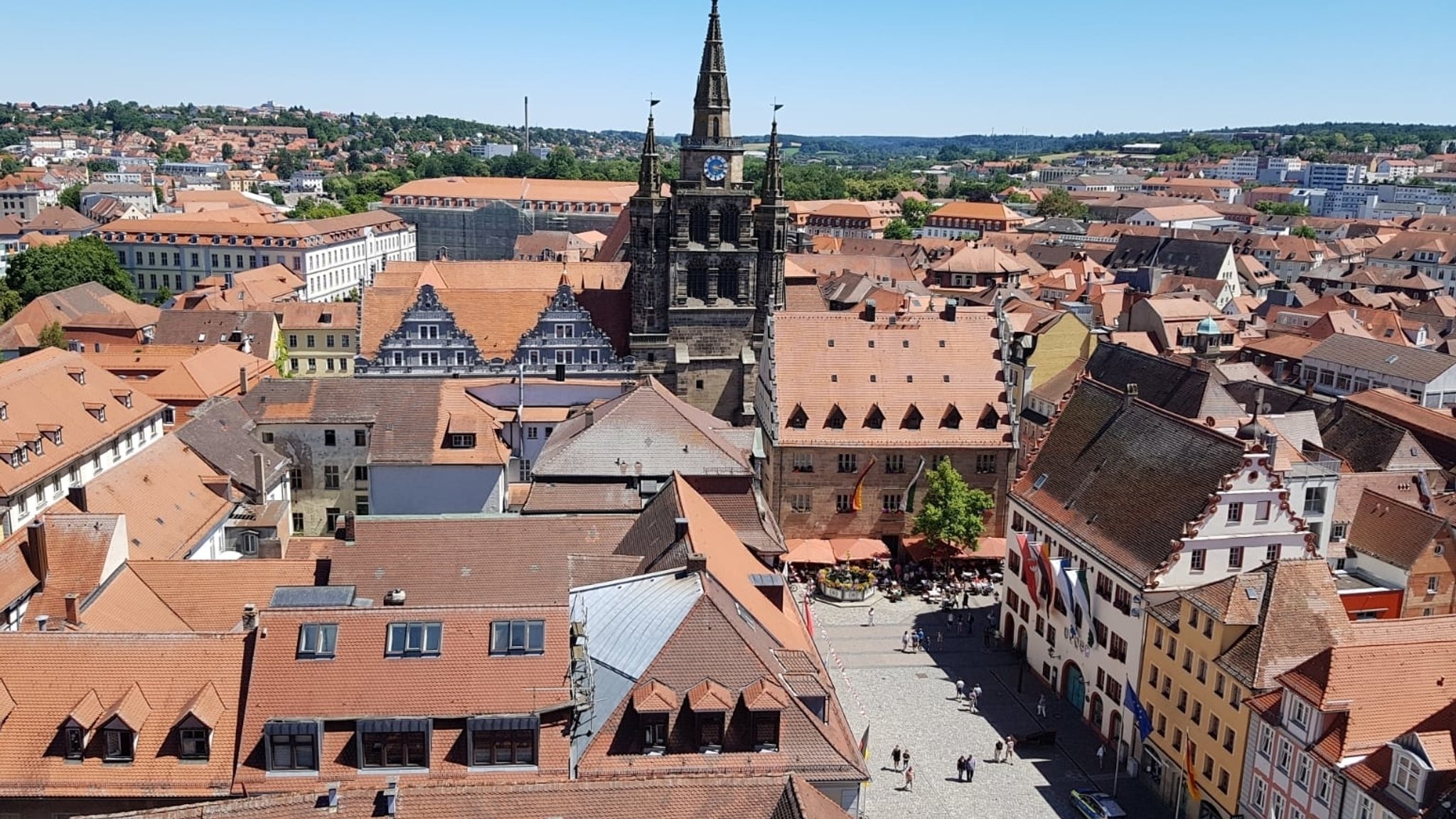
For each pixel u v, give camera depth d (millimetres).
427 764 53938
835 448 116125
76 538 71500
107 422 116312
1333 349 166000
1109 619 85000
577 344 133250
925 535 114500
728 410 136625
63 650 55906
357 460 110688
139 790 53031
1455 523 94188
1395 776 59125
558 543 76188
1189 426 87062
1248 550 81000
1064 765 82438
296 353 198625
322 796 43406
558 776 54000
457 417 109312
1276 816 67625
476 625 56656
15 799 52812
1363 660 65250
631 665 58250
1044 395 154875
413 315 131750
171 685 55594
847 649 99625
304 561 72938
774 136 131500
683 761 55375
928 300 199125
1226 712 71875
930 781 79062
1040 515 95750
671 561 67562
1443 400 151625
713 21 129250
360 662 55250
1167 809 77750
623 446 95312
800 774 54000
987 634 102250
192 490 93438
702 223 132375
